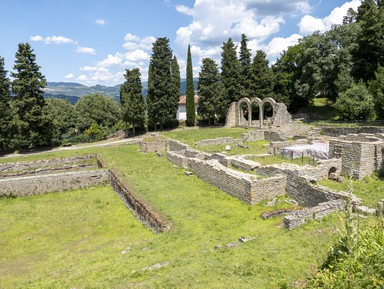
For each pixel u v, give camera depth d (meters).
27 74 42.44
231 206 18.83
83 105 73.00
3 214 23.50
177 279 9.59
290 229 13.22
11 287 12.38
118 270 11.63
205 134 45.72
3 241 18.75
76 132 69.06
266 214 16.55
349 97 42.47
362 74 46.56
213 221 16.59
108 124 73.69
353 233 6.27
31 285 11.88
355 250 6.26
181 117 66.38
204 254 11.74
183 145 35.12
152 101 54.97
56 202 25.55
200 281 9.29
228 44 57.66
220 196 20.73
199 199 20.28
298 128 42.38
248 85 57.34
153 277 10.20
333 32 50.22
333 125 40.47
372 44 43.31
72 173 28.69
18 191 27.59
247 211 17.86
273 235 12.62
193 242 14.02
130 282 10.10
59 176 28.44
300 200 18.19
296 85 54.62
